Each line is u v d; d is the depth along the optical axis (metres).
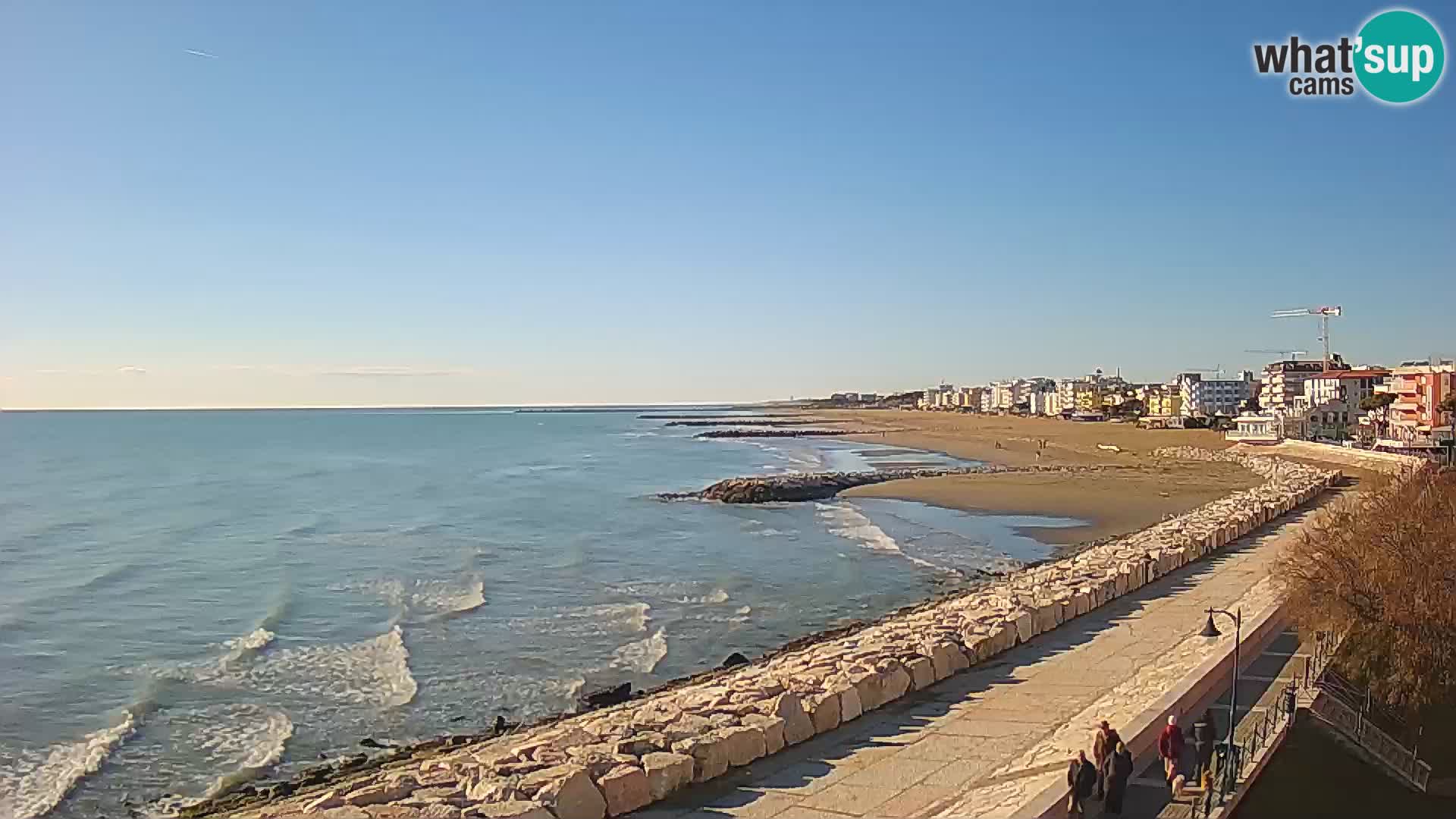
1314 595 24.05
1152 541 41.56
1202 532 43.59
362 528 59.66
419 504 72.81
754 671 24.50
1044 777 15.84
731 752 17.28
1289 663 23.03
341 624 34.41
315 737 23.25
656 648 30.69
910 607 35.53
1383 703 22.52
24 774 21.11
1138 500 68.00
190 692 26.53
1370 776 19.59
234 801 19.27
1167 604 31.03
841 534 54.31
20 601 38.88
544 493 79.81
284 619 35.19
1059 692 21.59
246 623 34.81
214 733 23.50
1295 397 151.12
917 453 125.12
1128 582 33.44
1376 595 23.14
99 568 46.50
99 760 21.75
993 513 62.12
